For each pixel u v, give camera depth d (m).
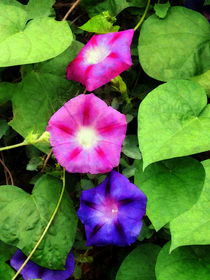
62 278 0.32
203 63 0.33
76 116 0.28
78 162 0.28
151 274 0.34
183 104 0.28
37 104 0.32
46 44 0.29
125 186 0.29
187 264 0.30
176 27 0.33
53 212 0.31
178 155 0.25
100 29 0.32
